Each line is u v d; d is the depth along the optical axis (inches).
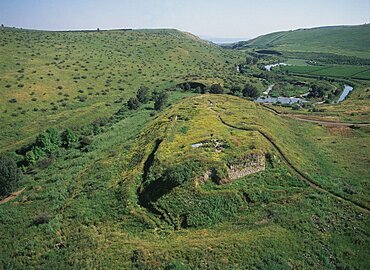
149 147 2361.0
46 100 4805.6
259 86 6909.5
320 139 2947.8
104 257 1467.8
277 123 3115.2
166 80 6491.1
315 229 1582.2
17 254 1581.0
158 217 1716.3
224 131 2436.0
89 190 2075.5
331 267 1387.8
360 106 4815.5
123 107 4803.2
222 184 1846.7
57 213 1902.1
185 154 2059.5
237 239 1491.1
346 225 1614.2
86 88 5531.5
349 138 2979.8
